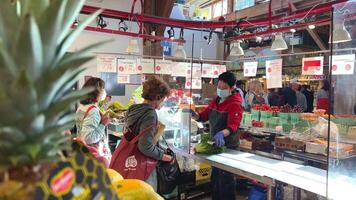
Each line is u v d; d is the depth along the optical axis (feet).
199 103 12.73
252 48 20.94
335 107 6.34
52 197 2.18
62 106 2.17
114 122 12.98
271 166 8.04
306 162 9.46
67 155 2.45
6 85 1.87
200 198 12.17
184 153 9.60
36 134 2.07
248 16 22.53
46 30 2.02
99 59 11.87
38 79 2.00
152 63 12.53
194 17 23.82
